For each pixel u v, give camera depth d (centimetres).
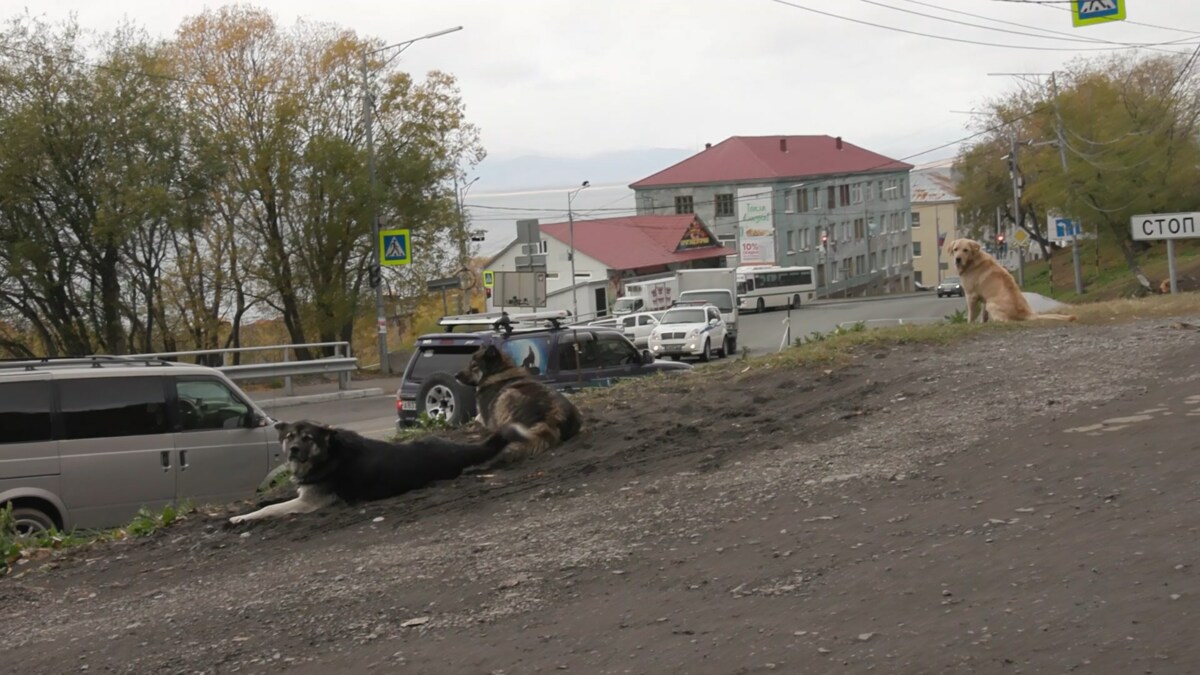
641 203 10094
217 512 976
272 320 4022
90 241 3133
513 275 2420
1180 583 462
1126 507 580
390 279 3972
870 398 1066
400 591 641
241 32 3653
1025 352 1244
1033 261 9300
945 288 7631
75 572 816
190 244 3488
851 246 10525
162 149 3180
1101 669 400
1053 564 511
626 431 1051
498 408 1049
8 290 3133
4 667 601
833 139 10788
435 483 935
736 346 4503
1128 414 803
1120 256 6488
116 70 3128
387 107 3897
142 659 584
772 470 809
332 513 887
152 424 1136
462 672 498
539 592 601
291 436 897
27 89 3030
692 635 500
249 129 3678
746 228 9675
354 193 3672
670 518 714
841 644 462
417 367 1580
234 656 570
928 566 540
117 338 3266
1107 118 5519
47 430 1082
